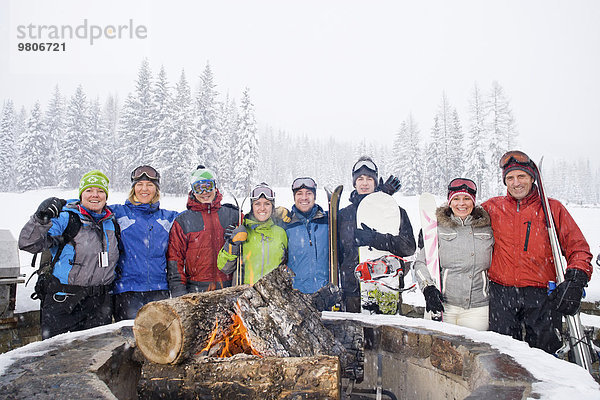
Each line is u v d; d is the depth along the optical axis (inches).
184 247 143.6
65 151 1690.5
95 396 56.7
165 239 143.9
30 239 112.7
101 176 129.5
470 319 125.2
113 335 88.5
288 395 65.6
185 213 147.3
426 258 129.9
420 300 202.5
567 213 118.3
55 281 118.9
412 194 1936.5
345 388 93.4
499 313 121.3
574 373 65.0
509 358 72.3
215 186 150.0
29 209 834.2
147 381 70.7
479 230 126.2
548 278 118.3
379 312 136.9
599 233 579.5
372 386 99.3
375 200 155.7
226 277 145.6
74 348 78.7
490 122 1631.4
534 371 65.9
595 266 266.1
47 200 113.5
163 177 1398.9
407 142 2055.9
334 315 109.2
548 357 72.8
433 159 1994.3
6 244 168.6
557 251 113.8
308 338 81.9
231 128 2055.9
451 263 126.2
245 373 68.1
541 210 121.0
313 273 146.3
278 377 67.0
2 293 164.1
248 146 1567.4
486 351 76.2
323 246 150.2
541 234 118.8
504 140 1653.5
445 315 128.2
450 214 130.2
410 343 91.4
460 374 77.9
